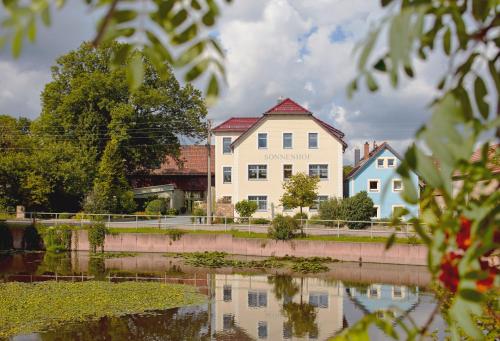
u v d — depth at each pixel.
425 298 20.00
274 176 41.91
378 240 29.86
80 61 45.59
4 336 14.78
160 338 15.05
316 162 41.72
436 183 0.95
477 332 1.04
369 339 1.29
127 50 1.18
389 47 0.94
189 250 33.28
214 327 16.42
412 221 1.30
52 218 40.09
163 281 24.23
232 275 26.23
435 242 1.19
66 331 15.44
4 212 40.19
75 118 45.41
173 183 55.97
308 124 41.84
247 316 17.92
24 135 47.31
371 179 41.16
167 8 1.16
